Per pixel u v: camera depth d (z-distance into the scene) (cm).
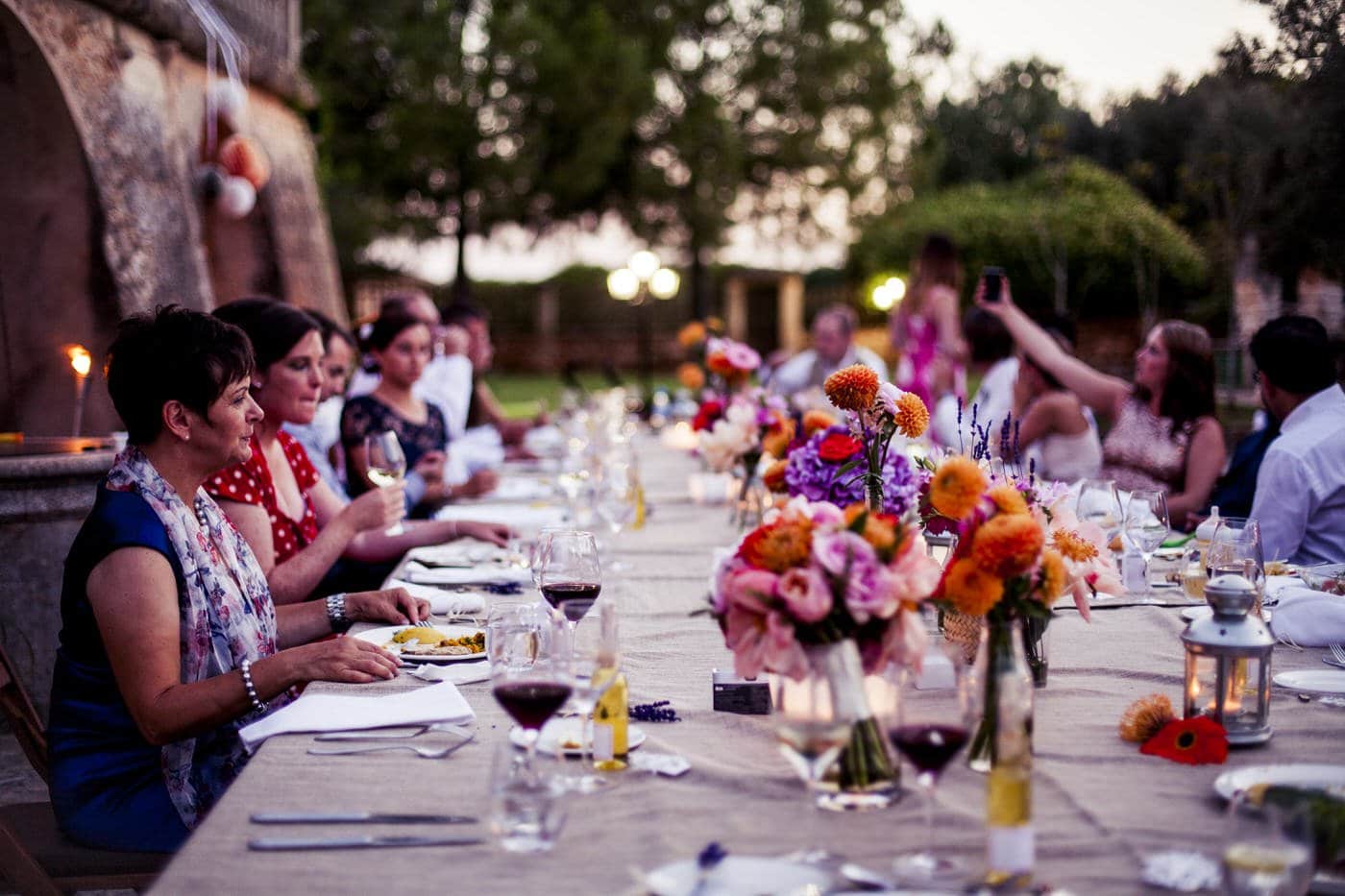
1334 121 511
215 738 216
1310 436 322
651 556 367
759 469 407
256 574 241
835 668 149
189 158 734
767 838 146
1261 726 180
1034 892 130
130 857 206
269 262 927
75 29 593
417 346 468
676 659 239
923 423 210
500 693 161
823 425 310
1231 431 585
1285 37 518
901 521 156
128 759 212
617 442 551
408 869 138
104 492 213
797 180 2750
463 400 620
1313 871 129
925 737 135
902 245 2116
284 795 161
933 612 204
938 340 780
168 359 211
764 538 153
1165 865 135
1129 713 183
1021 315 499
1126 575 298
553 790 144
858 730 153
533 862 140
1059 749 179
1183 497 422
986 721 166
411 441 470
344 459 471
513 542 360
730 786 164
